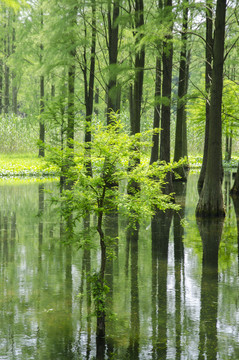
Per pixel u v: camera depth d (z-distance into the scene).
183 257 8.40
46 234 10.43
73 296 6.23
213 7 18.53
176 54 25.25
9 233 10.51
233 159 40.34
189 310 5.73
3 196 17.00
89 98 19.80
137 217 5.56
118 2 17.31
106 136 5.41
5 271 7.38
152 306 5.86
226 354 4.52
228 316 5.53
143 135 5.59
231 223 12.18
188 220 12.62
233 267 7.73
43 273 7.28
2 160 33.00
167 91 15.52
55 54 19.14
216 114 13.31
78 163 5.52
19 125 37.06
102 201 5.52
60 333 5.05
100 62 26.89
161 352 4.58
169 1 14.74
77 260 8.12
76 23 19.06
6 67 45.84
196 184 22.72
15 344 4.75
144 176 5.58
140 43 14.42
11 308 5.77
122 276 7.17
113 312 5.65
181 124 24.20
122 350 4.62
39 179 24.59
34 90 45.75
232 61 16.98
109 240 5.66
